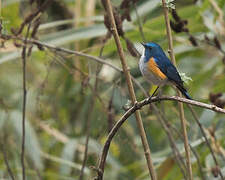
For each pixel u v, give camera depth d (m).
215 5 11.72
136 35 11.64
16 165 12.88
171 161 11.69
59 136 13.76
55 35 11.59
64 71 13.94
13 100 15.08
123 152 13.88
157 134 14.05
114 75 13.77
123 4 10.32
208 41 11.28
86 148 10.12
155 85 10.64
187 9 11.79
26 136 13.12
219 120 12.53
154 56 10.20
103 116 11.92
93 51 11.52
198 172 11.52
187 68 14.80
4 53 12.91
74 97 14.63
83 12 12.88
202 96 13.73
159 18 11.19
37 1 10.34
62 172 12.89
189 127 12.19
